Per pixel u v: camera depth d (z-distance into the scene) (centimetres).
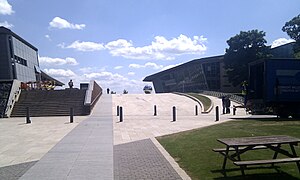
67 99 3312
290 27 5641
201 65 7550
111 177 726
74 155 996
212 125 1808
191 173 736
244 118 2419
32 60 6750
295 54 5528
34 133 1603
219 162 826
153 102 4125
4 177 739
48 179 715
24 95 3416
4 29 5178
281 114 2336
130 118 2520
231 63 6275
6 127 1936
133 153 1017
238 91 7106
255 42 6150
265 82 2327
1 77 5172
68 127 1870
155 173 750
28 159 953
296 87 2345
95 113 3023
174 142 1206
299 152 892
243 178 672
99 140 1320
